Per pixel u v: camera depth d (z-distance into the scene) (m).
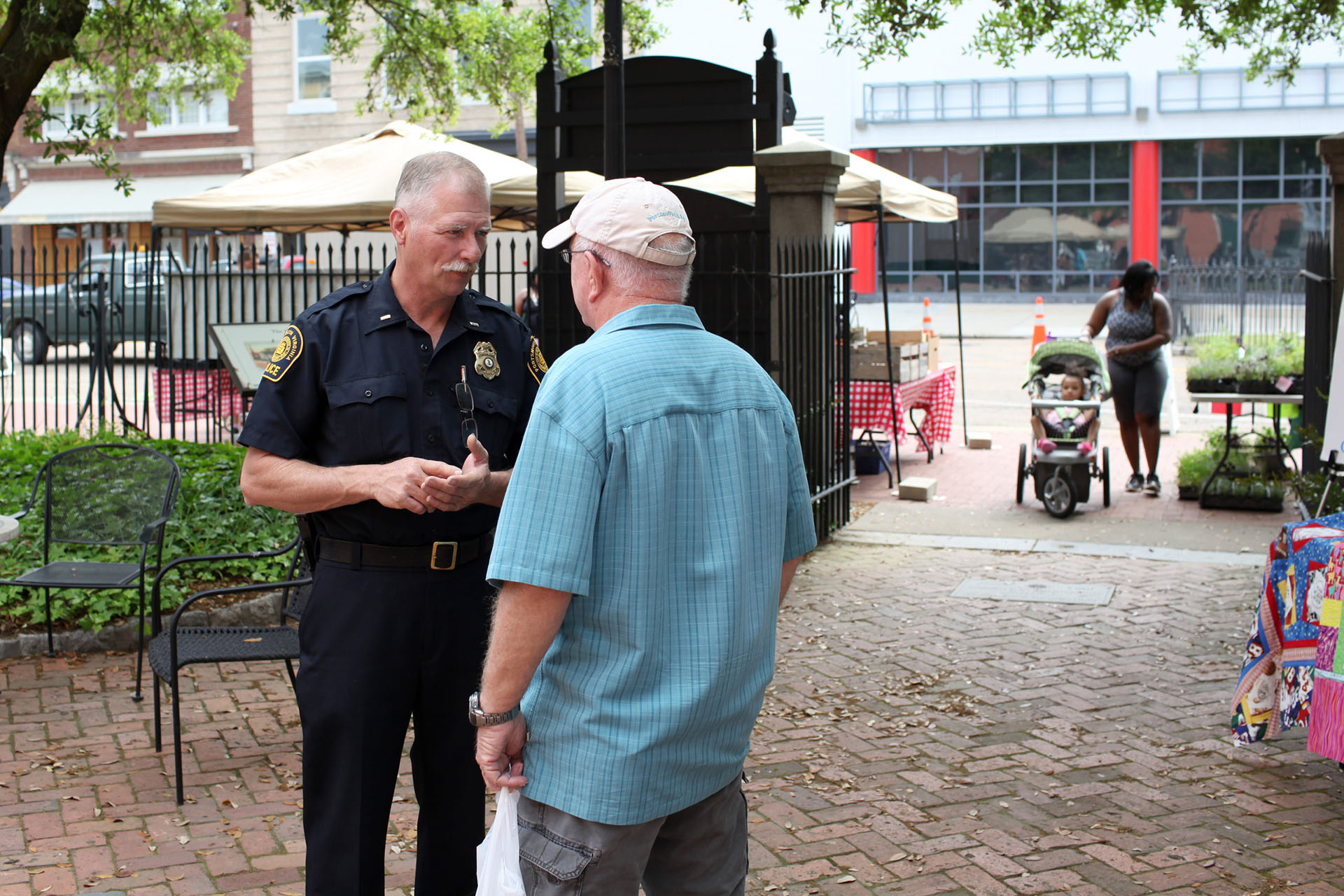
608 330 2.18
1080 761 4.62
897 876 3.71
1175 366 18.89
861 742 4.84
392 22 10.84
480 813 2.95
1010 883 3.66
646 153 8.37
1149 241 32.50
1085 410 9.20
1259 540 8.28
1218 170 31.86
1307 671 4.32
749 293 8.25
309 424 2.81
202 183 28.89
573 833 2.13
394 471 2.64
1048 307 32.31
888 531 8.81
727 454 2.18
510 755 2.18
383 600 2.78
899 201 10.38
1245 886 3.64
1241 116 31.22
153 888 3.60
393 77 11.26
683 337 2.20
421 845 2.98
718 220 8.30
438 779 2.90
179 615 4.14
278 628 4.65
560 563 2.01
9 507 7.19
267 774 4.46
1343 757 4.09
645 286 2.20
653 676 2.11
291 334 2.79
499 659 2.08
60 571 5.46
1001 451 12.45
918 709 5.21
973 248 33.94
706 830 2.29
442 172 2.74
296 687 2.88
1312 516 6.64
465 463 2.71
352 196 11.03
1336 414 6.43
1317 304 8.08
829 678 5.62
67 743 4.75
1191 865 3.77
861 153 33.88
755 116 8.08
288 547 4.91
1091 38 9.41
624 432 2.06
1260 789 4.36
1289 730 4.89
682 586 2.12
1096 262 33.09
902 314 30.88
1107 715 5.11
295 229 13.15
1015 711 5.17
